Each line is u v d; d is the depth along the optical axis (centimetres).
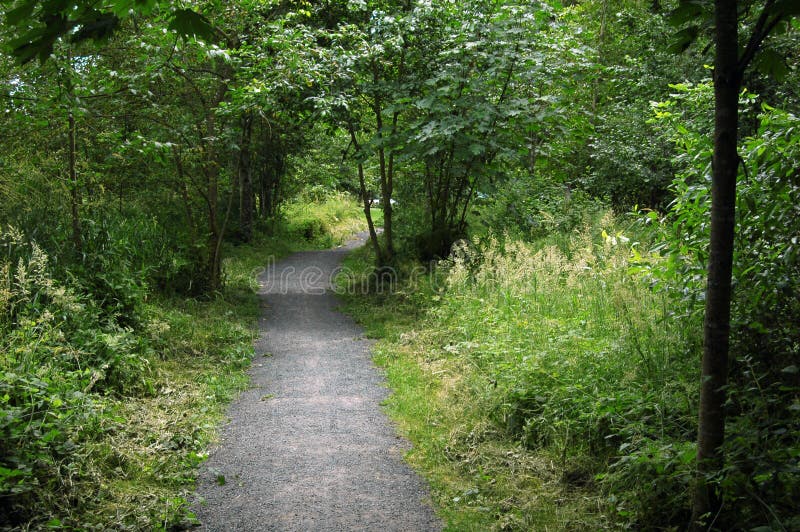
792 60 809
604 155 1507
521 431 508
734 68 277
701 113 947
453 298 930
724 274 295
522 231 1256
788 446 341
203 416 567
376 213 3103
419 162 1273
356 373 745
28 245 686
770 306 399
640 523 361
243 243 1873
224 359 770
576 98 1616
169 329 789
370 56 1138
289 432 550
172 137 1002
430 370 719
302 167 2538
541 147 1286
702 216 443
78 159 848
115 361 591
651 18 1413
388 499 426
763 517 312
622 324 574
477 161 1147
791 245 387
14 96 643
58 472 389
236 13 979
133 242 945
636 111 1533
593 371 520
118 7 237
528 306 763
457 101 1098
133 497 404
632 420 440
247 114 1178
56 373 500
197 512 404
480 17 1110
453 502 420
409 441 533
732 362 401
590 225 1180
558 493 416
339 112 1197
